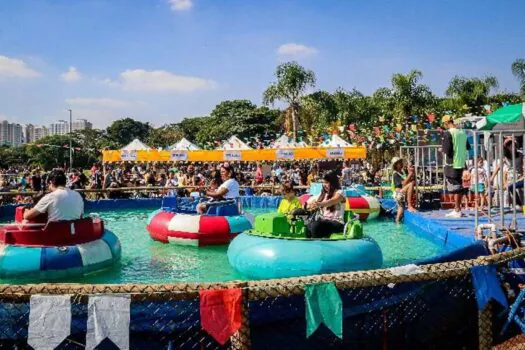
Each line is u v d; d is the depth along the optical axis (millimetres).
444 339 5254
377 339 4879
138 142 28109
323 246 6590
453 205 12578
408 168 13070
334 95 38969
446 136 10289
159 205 16344
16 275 6633
